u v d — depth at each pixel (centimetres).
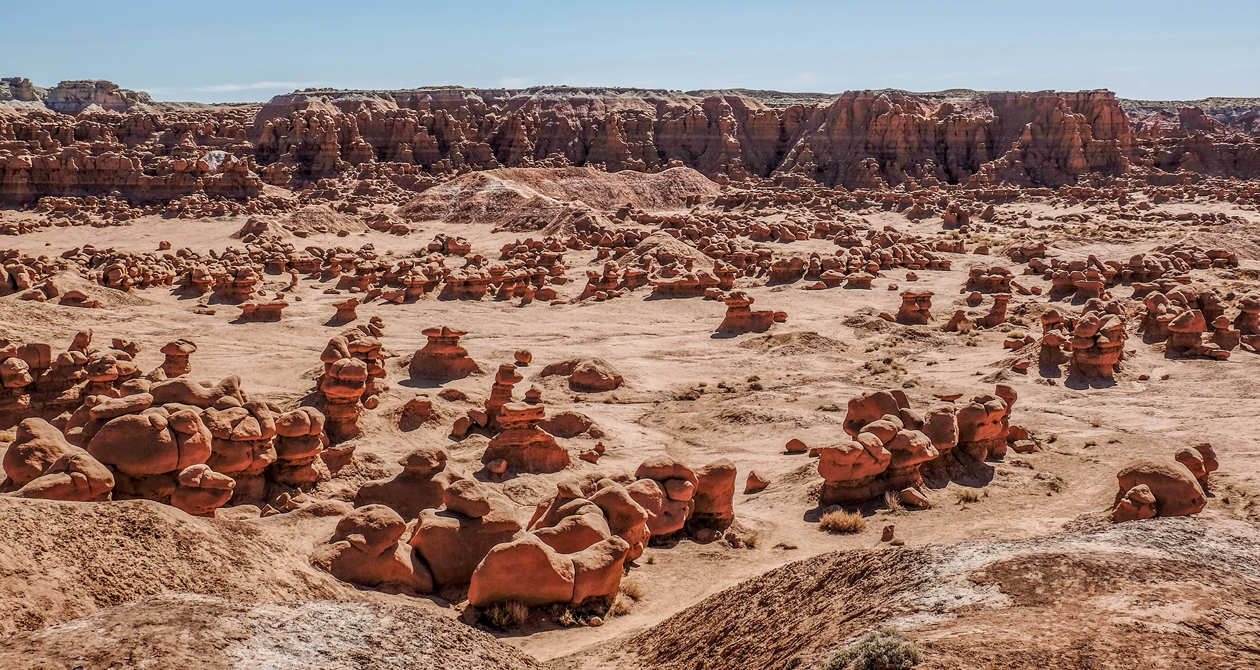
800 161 17862
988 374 4728
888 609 1207
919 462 2891
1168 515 2359
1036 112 17400
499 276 7800
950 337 5969
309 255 9094
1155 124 18412
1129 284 7412
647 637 1608
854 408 3259
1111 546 1330
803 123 19200
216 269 7981
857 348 5672
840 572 1441
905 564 1355
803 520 2738
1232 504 2670
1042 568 1216
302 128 16975
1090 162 16500
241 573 1573
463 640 1364
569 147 18650
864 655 1021
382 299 7475
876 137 17525
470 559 2023
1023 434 3444
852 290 7656
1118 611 1083
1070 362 4653
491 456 3102
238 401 2650
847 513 2744
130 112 18562
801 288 7700
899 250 8912
